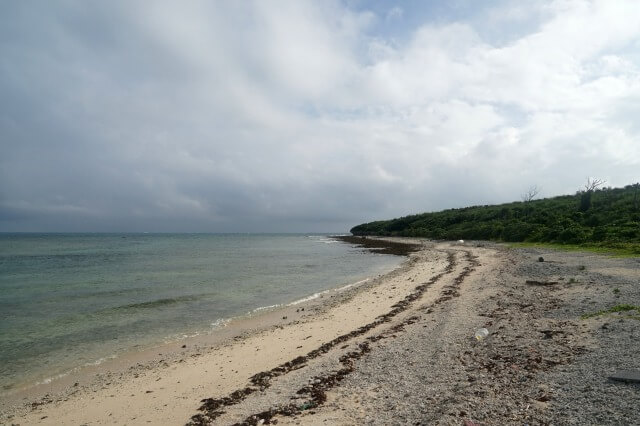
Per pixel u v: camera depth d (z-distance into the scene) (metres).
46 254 61.69
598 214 54.44
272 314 18.91
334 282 29.70
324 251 70.06
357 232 172.62
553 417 6.01
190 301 22.16
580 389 6.86
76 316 18.50
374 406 7.27
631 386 6.70
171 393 9.59
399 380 8.44
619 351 8.51
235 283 29.20
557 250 38.59
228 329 16.28
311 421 6.92
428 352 10.18
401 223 133.12
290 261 48.59
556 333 10.49
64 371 11.69
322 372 9.61
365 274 34.56
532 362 8.51
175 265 43.16
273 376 10.06
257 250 74.50
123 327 16.61
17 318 18.11
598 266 24.16
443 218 111.25
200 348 13.70
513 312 13.62
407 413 6.77
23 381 10.96
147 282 29.53
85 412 8.81
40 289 26.16
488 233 70.38
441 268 33.09
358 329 14.41
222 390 9.44
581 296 15.14
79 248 81.19
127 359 12.70
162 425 7.73
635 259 26.81
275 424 6.96
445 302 17.33
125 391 9.98
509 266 28.23
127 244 102.88
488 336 10.91
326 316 17.70
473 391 7.34
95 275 33.81
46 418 8.65
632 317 11.16
